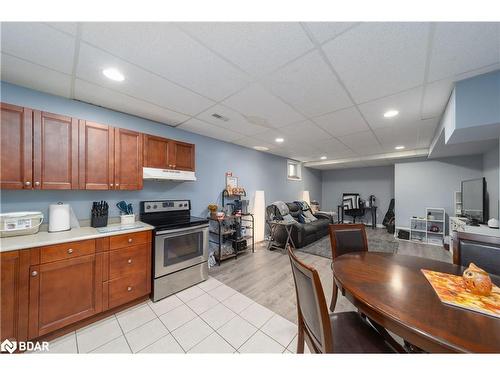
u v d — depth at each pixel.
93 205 2.20
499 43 1.29
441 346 0.78
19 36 1.25
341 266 1.48
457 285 1.18
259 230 4.58
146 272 2.17
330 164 6.19
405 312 0.93
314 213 6.20
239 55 1.45
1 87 1.76
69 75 1.69
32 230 1.78
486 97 1.65
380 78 1.73
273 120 2.73
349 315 1.34
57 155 1.81
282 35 1.26
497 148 3.23
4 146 1.57
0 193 1.76
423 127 2.98
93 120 2.25
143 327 1.79
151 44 1.34
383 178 6.54
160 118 2.67
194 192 3.36
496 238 1.52
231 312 2.03
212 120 2.74
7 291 1.41
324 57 1.47
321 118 2.64
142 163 2.38
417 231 4.80
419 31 1.22
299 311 1.27
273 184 5.25
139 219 2.65
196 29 1.21
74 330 1.73
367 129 3.09
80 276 1.73
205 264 2.73
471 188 3.49
